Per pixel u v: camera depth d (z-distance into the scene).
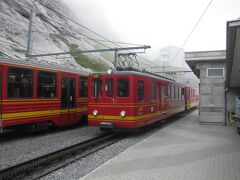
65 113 15.00
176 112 21.19
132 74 12.84
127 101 12.85
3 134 14.20
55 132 14.98
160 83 16.50
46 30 64.06
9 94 11.66
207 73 17.97
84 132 14.93
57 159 8.99
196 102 36.22
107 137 13.05
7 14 54.09
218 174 6.97
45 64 13.65
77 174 7.50
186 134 13.72
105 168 7.57
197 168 7.54
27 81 12.56
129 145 11.62
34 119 12.90
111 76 13.20
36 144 11.53
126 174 7.02
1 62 11.31
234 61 12.62
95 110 13.48
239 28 8.94
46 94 13.67
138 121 13.13
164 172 7.17
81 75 16.39
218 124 17.66
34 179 6.99
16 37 49.25
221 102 17.70
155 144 11.03
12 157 9.33
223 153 9.39
